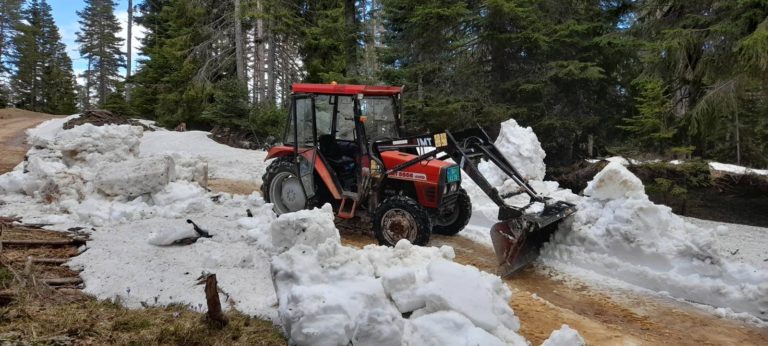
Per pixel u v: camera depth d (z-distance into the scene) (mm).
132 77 27578
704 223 8477
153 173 7082
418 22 15180
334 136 6777
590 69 13430
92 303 3811
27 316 3412
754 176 11414
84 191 7070
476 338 3117
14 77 52656
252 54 24781
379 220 6031
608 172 5852
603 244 5590
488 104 14633
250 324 3654
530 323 4215
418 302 3525
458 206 6887
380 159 6363
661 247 5262
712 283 4852
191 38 22828
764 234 7551
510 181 8930
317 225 4074
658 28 11469
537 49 14547
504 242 5508
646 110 10570
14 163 12031
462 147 6176
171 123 23000
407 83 16219
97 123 19938
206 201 7219
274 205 7207
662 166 10062
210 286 3447
